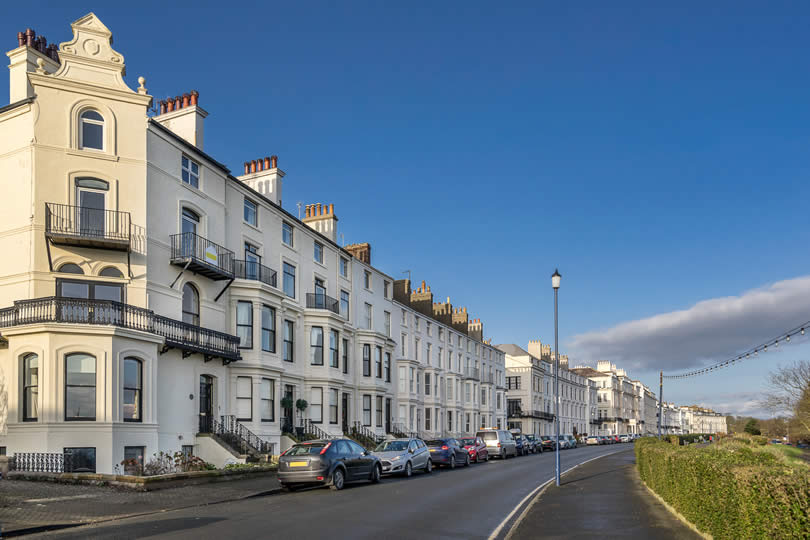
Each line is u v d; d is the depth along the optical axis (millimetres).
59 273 22828
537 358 90250
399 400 48062
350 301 41656
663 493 16578
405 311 51312
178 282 25953
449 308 62625
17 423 21031
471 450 38312
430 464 28844
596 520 13977
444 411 57469
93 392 21453
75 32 24359
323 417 35188
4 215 23328
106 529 12797
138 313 23172
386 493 19703
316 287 37594
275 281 32219
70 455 20359
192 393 26094
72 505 15438
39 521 13195
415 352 52875
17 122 23625
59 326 21016
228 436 26953
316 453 20281
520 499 18469
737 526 9078
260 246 31953
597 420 117188
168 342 24234
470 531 13031
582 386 110938
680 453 14805
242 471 22812
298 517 14492
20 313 21828
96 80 24359
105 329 21578
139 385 22984
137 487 18375
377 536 12250
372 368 41781
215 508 16125
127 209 24031
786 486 7562
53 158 23188
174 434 24891
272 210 33281
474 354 67375
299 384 34062
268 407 30531
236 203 30359
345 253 41031
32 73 23156
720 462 10711
